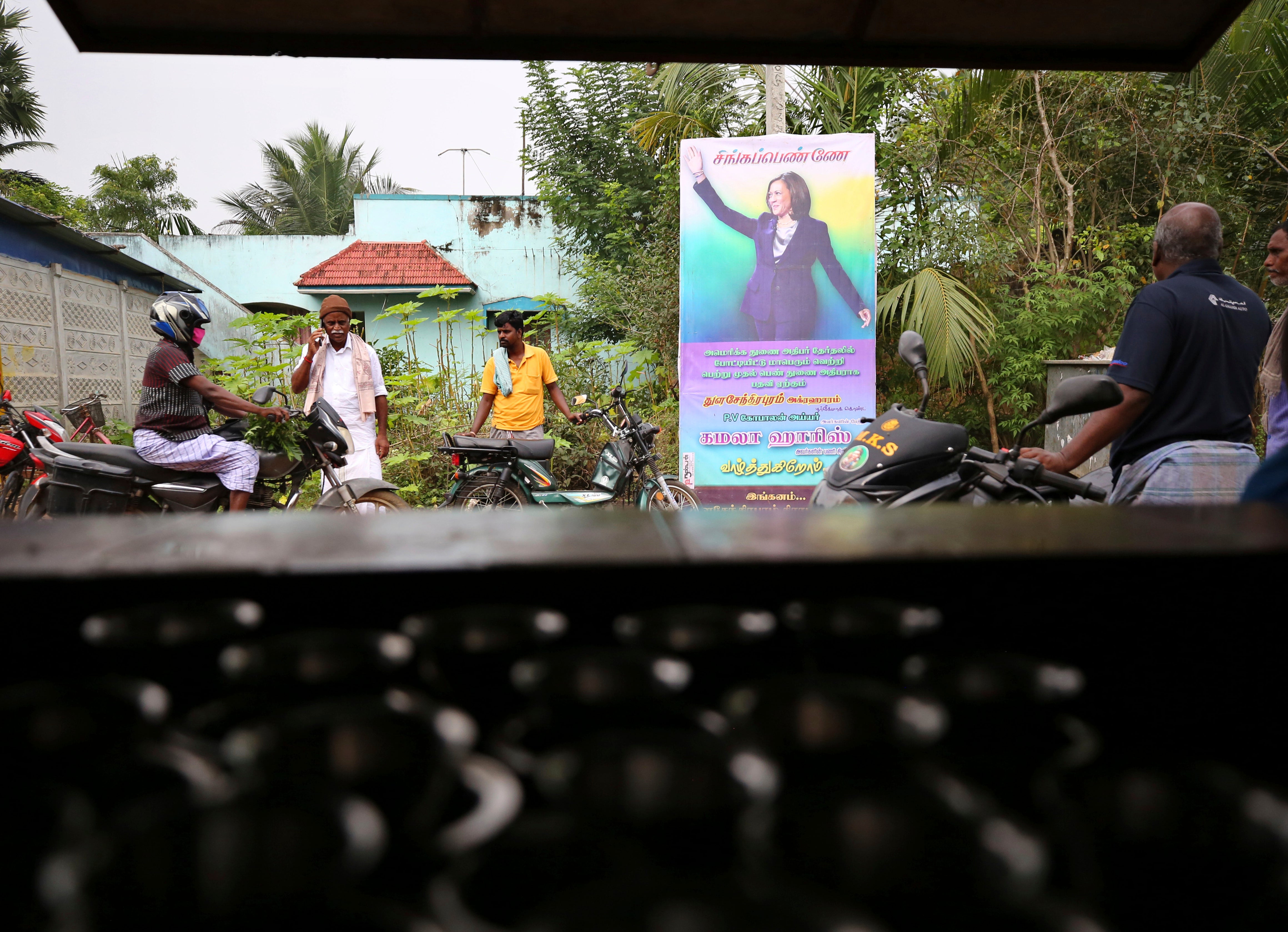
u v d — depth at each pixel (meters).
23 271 10.30
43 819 0.33
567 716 0.48
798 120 9.32
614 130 12.67
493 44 2.31
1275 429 3.27
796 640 0.66
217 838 0.30
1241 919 0.30
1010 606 0.77
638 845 0.33
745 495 6.06
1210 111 8.20
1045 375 7.96
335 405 5.23
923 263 8.63
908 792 0.34
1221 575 0.76
